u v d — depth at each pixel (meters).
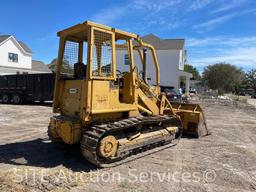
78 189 4.69
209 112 18.36
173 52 32.38
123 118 6.48
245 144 8.55
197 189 4.88
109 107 5.95
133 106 6.58
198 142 8.59
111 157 5.80
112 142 5.79
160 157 6.77
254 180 5.43
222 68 56.62
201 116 9.31
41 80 19.44
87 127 5.84
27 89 20.17
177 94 22.12
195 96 36.75
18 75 20.64
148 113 7.30
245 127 12.11
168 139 7.76
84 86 5.65
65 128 5.81
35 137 8.52
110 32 5.88
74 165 5.89
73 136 5.68
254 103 31.45
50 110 16.12
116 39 6.73
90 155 5.49
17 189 4.50
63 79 6.43
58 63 6.45
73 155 6.60
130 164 6.14
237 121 14.08
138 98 6.92
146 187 4.88
